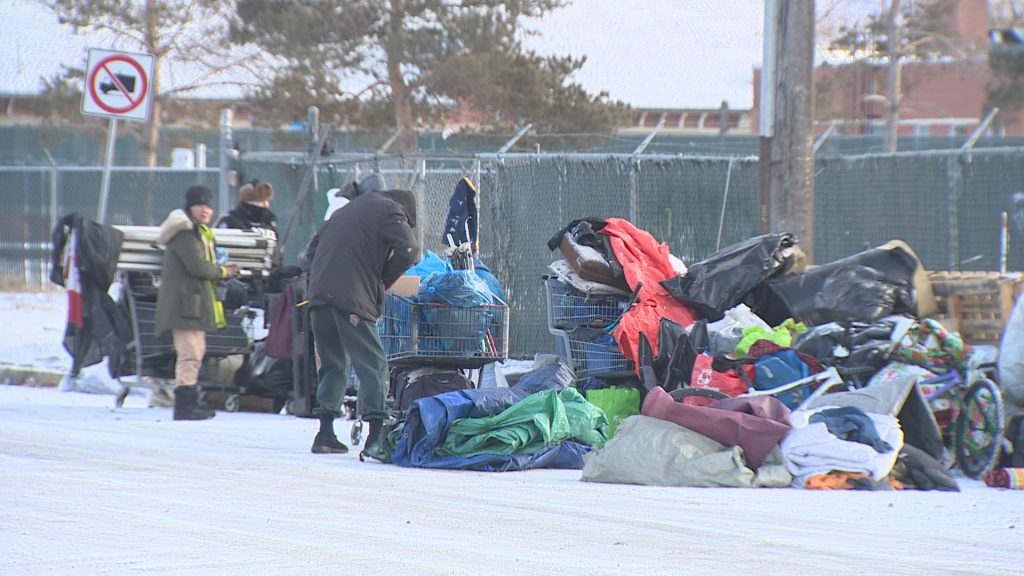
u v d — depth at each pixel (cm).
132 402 5322
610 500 2883
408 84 13062
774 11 4725
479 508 2723
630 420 3291
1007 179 7125
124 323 5038
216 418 4797
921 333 3731
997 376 3503
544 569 2086
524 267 6134
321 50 13175
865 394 3416
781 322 4231
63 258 5019
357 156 6775
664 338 4028
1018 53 17838
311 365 4697
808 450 3206
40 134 16412
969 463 3453
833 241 7162
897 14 16425
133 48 15512
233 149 6894
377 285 3662
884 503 2922
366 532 2400
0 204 11631
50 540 2267
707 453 3225
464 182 4600
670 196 6388
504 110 13075
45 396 5459
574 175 6253
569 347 4228
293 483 3041
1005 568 2170
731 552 2262
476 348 3919
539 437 3488
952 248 7138
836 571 2108
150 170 10719
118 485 2922
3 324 8031
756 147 13612
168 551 2184
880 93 17688
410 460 3466
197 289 4716
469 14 12912
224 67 15288
